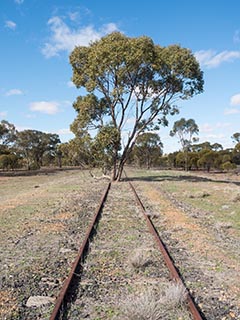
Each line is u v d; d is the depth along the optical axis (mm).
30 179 45219
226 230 10695
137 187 25953
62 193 22156
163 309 4863
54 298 5367
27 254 7879
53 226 10992
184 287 5266
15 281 6098
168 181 32594
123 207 15102
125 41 28438
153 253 7762
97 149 31312
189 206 15953
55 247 8438
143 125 32281
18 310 4938
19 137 94125
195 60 30281
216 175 56688
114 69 28688
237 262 7320
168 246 8492
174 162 100188
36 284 5945
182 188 24891
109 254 7684
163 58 29812
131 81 30438
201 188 24781
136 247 8297
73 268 6328
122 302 5145
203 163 77625
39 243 8883
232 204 16641
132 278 6207
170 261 6805
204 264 7125
